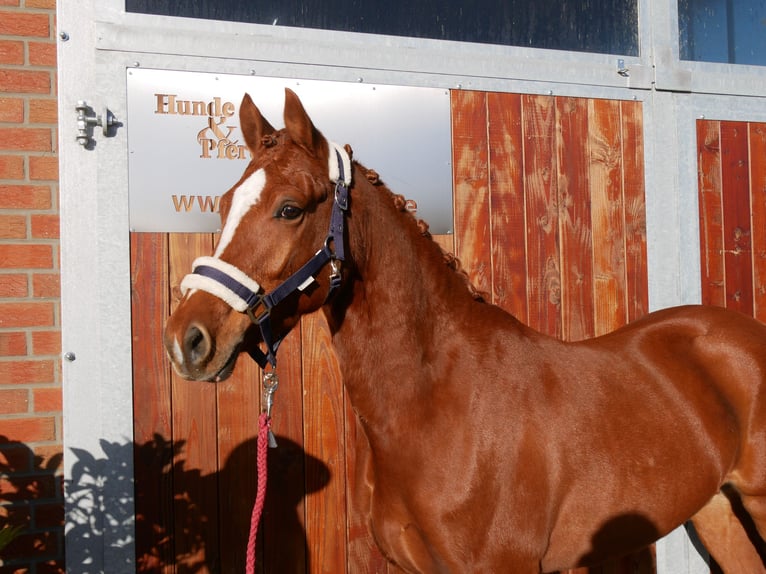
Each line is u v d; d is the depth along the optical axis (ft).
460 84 7.48
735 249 8.52
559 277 7.77
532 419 4.62
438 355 4.66
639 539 5.07
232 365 4.03
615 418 4.92
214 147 6.64
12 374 6.00
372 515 4.84
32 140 6.14
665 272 8.18
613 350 5.41
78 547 6.08
